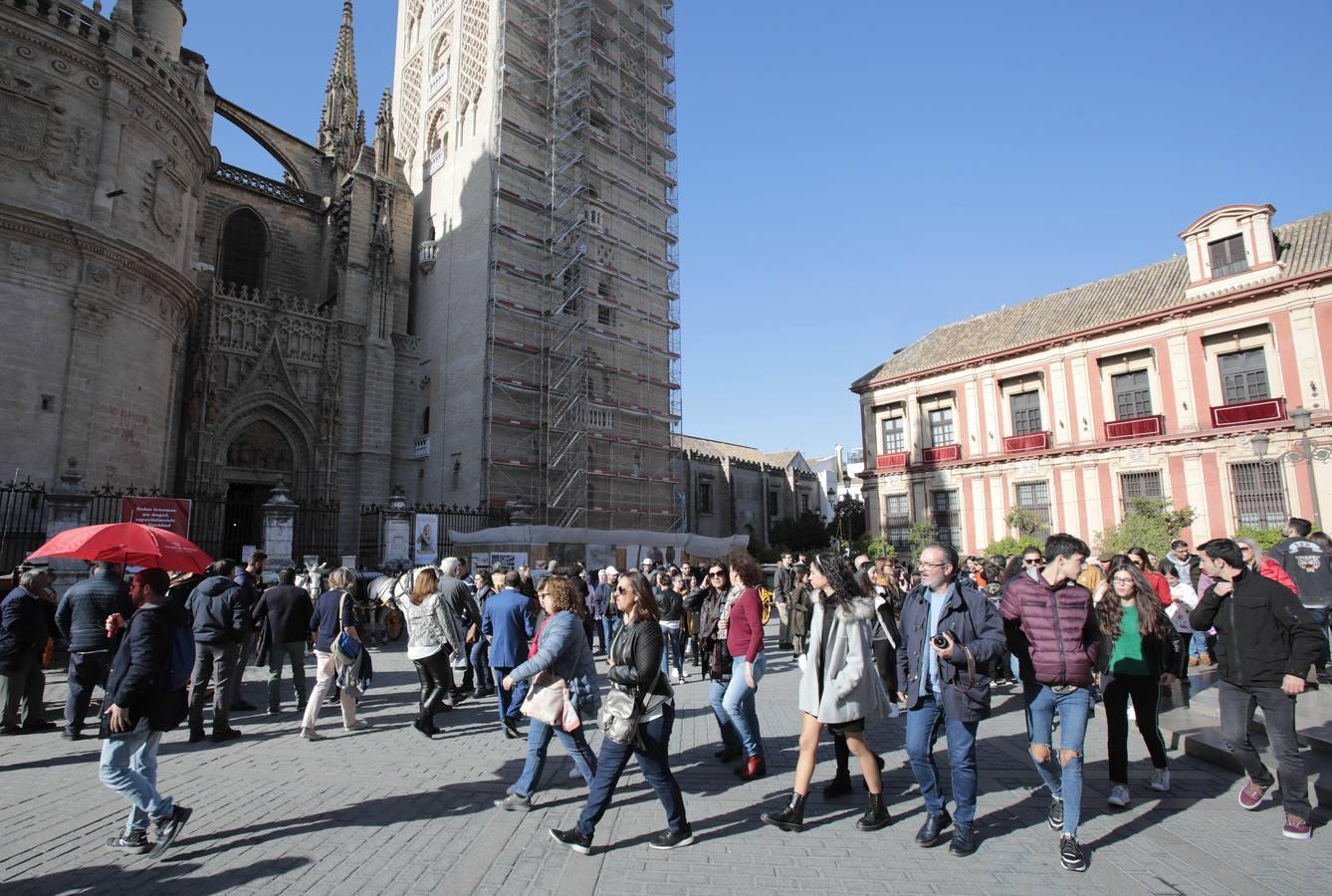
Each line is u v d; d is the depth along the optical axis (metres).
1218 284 28.95
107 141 22.20
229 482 30.27
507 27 38.03
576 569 14.65
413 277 41.16
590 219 41.94
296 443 32.22
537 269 38.41
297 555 28.61
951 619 5.90
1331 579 10.36
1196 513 28.12
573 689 8.08
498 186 36.38
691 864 5.46
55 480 20.52
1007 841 5.91
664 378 45.84
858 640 6.18
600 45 44.62
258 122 37.59
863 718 6.16
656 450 44.06
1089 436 31.55
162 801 5.75
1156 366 29.97
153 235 24.05
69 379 20.97
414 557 24.89
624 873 5.30
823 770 8.04
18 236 20.36
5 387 19.88
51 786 7.43
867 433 40.78
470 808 6.74
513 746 9.20
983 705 5.71
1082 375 32.06
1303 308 26.28
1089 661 5.79
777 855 5.63
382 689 13.41
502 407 35.44
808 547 51.44
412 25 46.16
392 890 5.04
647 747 5.70
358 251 35.12
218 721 9.53
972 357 35.78
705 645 11.20
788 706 11.55
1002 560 12.21
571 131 40.41
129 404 22.94
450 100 40.94
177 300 25.42
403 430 37.28
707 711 11.27
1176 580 12.45
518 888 5.07
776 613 29.77
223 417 29.91
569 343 39.19
